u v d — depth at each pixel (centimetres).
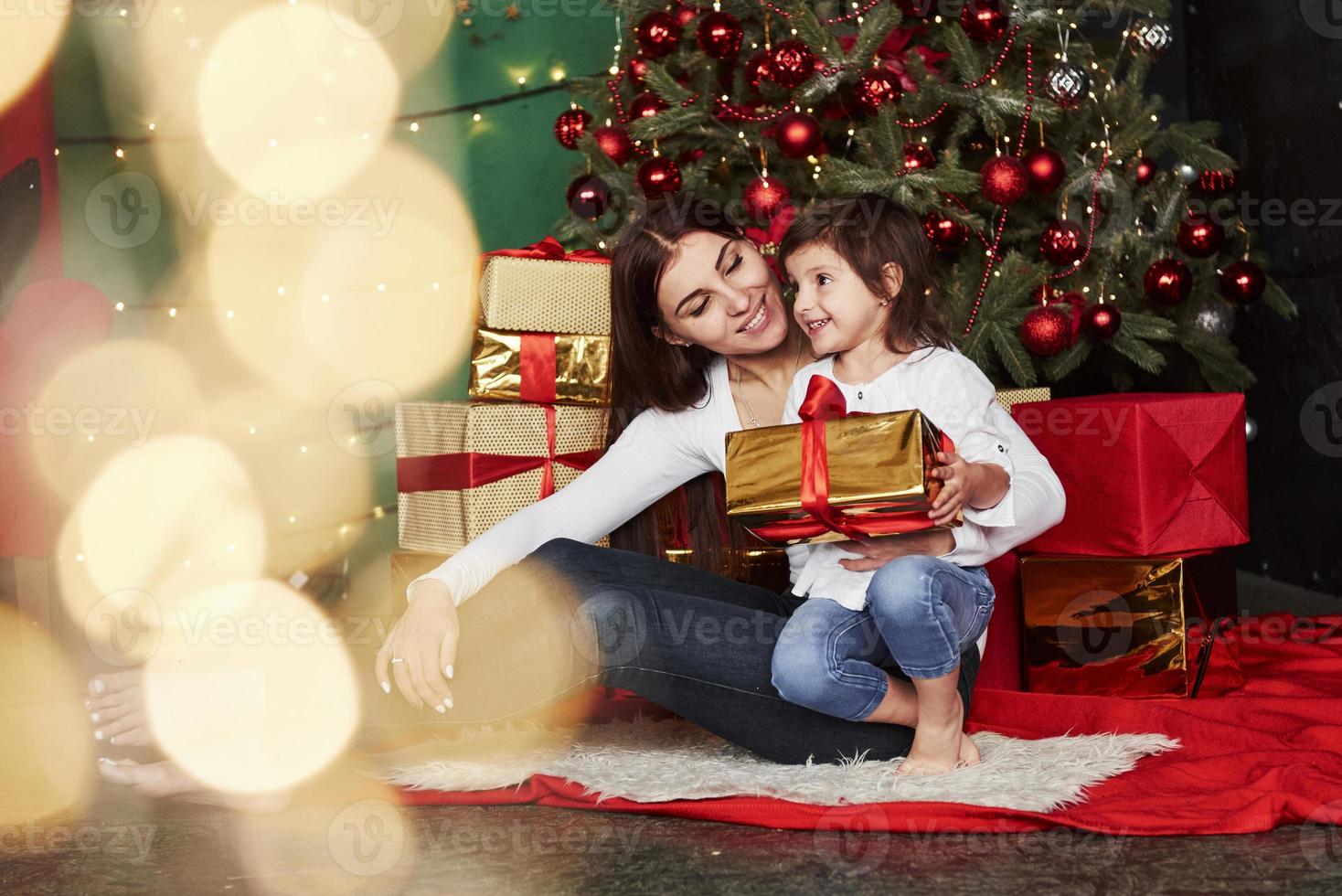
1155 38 271
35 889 128
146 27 332
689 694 154
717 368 180
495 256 209
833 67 245
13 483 286
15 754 193
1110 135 278
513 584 159
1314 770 143
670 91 258
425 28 354
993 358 266
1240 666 212
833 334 162
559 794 150
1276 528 319
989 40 253
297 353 345
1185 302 279
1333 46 287
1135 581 188
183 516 328
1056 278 267
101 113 330
